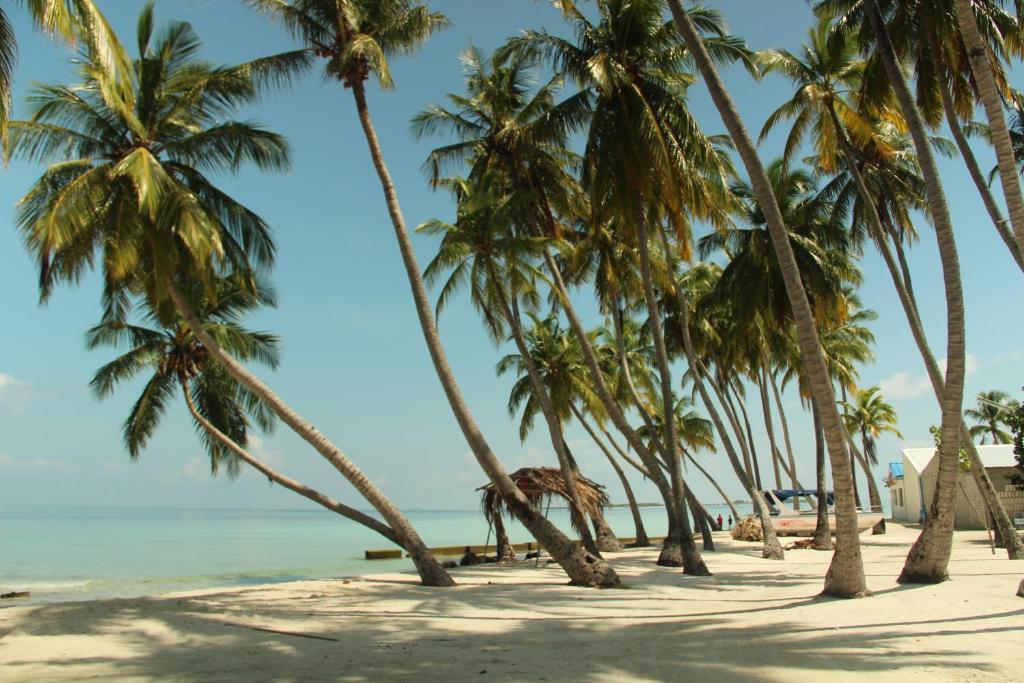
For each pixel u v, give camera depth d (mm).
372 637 10602
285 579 27562
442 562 29375
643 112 17969
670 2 13172
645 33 18984
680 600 14617
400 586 17672
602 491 25688
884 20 17141
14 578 28500
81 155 16734
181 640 10492
